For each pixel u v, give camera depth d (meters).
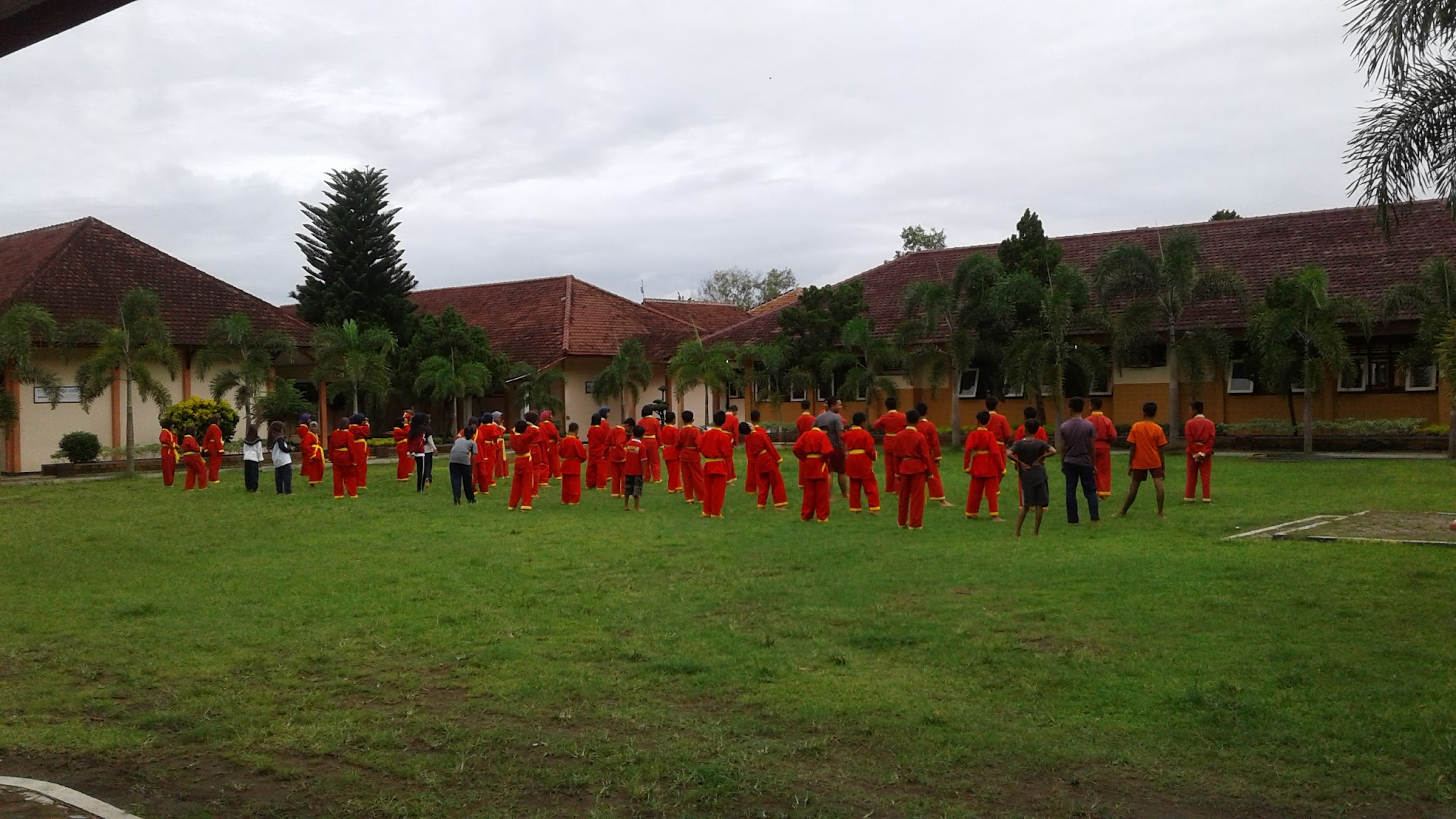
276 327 36.28
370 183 42.53
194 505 19.70
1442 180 8.32
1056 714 6.46
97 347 30.03
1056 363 26.81
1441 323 24.14
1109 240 36.78
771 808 5.27
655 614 9.47
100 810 5.23
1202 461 16.70
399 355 38.69
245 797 5.58
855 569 11.41
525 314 44.75
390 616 9.61
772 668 7.58
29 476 28.20
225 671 7.95
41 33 4.41
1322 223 32.56
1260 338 26.33
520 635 8.77
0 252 37.38
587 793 5.54
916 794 5.41
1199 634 8.07
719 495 16.47
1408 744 5.75
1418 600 8.91
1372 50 8.09
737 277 81.44
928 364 29.72
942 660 7.68
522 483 18.12
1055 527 14.34
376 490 22.48
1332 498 16.95
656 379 43.06
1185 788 5.38
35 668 8.16
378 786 5.69
